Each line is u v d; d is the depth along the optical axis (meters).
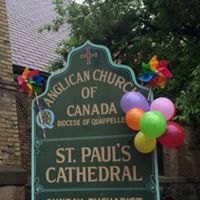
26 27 10.10
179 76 6.28
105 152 3.48
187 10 6.46
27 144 8.16
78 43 7.08
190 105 5.20
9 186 5.72
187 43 6.76
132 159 3.41
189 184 11.37
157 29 7.32
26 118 8.16
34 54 9.06
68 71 3.67
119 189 3.41
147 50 7.36
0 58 6.08
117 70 3.55
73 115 3.61
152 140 3.28
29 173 8.09
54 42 10.30
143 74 3.46
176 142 3.33
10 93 6.10
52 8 12.15
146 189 3.35
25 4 11.35
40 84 3.79
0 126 5.84
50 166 3.59
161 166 11.08
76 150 3.55
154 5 6.63
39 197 3.57
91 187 3.47
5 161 5.79
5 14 6.36
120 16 7.36
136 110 3.29
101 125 3.53
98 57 3.62
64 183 3.54
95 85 3.59
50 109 3.66
